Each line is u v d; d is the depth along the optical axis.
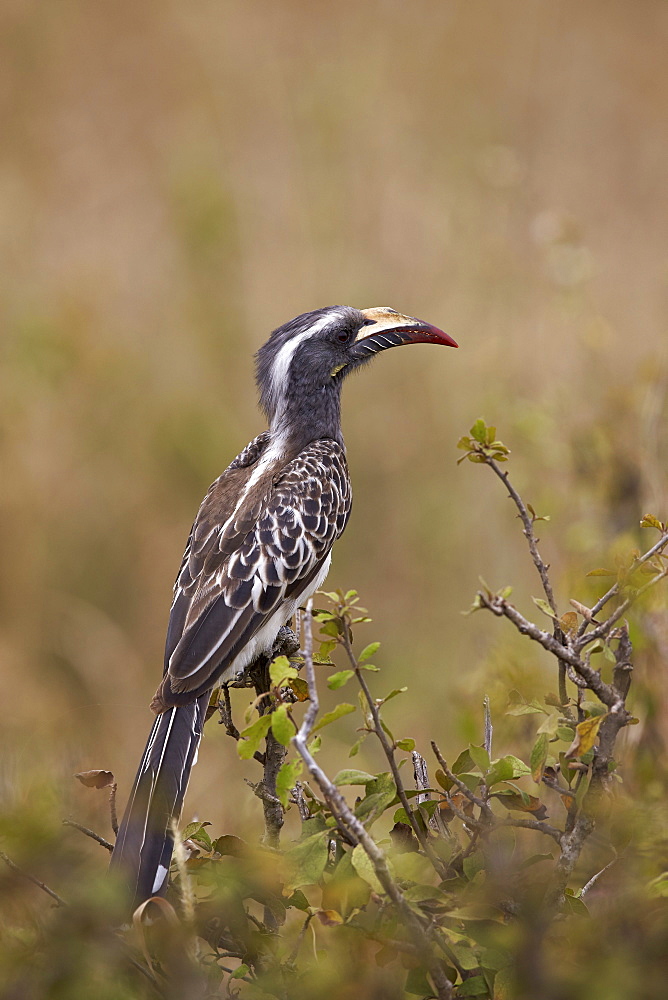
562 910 4.73
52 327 14.21
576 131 19.78
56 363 13.95
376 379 14.46
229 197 15.02
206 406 14.05
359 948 4.63
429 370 14.35
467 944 4.55
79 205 18.38
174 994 4.50
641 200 18.89
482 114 17.94
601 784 4.75
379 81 16.86
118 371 14.20
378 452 14.05
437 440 13.90
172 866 5.38
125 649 12.34
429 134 17.19
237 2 19.41
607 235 18.02
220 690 7.91
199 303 14.64
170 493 13.69
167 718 7.17
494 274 14.41
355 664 4.83
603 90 20.42
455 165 16.20
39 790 4.80
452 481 13.37
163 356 14.66
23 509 12.93
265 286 14.96
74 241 17.59
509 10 19.73
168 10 20.30
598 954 4.46
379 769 10.57
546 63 20.05
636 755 7.07
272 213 16.06
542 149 19.23
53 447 13.52
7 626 12.40
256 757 5.97
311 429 9.41
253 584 8.07
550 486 10.85
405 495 13.55
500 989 4.50
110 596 13.07
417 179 16.09
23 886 4.43
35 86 19.53
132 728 11.13
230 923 4.82
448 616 12.22
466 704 8.25
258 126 17.72
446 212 15.32
